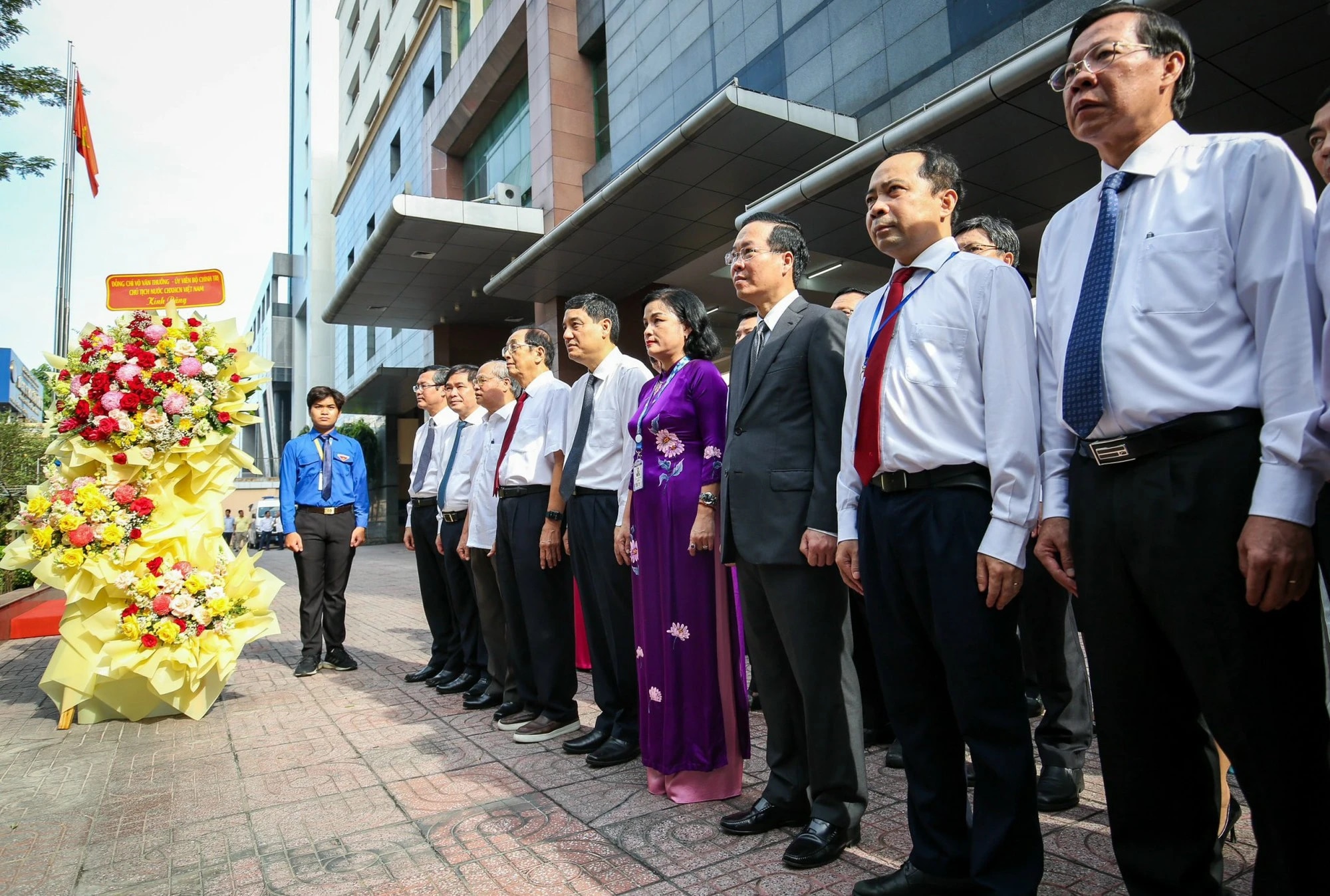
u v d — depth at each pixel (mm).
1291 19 5512
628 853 2504
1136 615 1641
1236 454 1487
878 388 2119
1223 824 2471
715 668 2947
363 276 16219
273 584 4914
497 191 15438
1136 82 1691
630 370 3564
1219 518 1483
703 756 2906
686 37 13156
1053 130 6996
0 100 10531
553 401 3939
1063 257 1872
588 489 3535
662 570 2988
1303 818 1492
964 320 2014
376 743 3869
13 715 4750
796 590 2469
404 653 6457
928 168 2158
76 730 4316
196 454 4742
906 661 2074
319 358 39906
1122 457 1612
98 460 4617
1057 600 2752
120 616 4426
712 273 15242
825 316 2580
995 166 7684
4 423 10930
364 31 30469
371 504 30297
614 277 14344
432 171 21594
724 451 2771
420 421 27500
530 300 15477
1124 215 1719
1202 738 1733
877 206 2186
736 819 2639
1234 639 1476
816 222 8844
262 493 30078
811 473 2506
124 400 4512
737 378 2729
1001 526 1859
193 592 4520
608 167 15008
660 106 13648
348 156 32344
